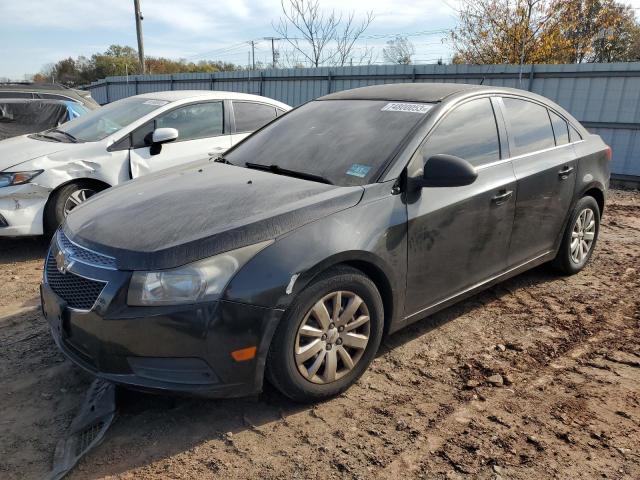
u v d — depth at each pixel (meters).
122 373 2.58
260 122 6.78
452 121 3.55
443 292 3.49
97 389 3.04
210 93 6.54
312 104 4.26
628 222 7.13
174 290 2.49
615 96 10.10
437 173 3.03
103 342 2.54
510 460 2.53
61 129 6.31
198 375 2.57
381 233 2.98
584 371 3.31
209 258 2.54
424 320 3.98
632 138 10.04
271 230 2.69
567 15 17.52
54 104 8.58
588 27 18.20
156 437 2.67
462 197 3.42
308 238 2.73
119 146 5.73
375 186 3.07
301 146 3.66
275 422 2.79
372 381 3.18
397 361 3.41
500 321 3.98
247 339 2.57
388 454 2.57
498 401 2.99
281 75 15.73
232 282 2.54
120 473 2.43
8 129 8.12
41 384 3.13
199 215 2.80
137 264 2.52
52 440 2.66
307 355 2.78
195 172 3.64
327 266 2.74
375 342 3.10
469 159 3.57
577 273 4.97
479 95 3.83
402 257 3.12
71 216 3.19
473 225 3.53
